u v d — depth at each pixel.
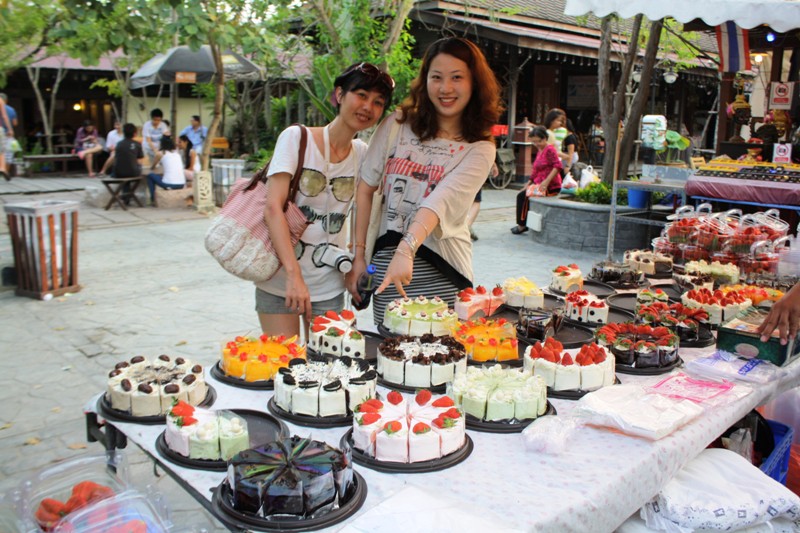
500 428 2.06
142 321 5.88
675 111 20.38
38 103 19.20
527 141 15.95
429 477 1.78
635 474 1.86
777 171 6.35
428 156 2.90
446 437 1.87
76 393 4.38
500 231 10.64
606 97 9.81
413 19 13.59
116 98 20.66
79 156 17.69
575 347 2.76
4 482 3.25
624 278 3.96
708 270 3.98
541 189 9.99
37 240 6.41
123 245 9.15
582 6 6.12
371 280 3.02
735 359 2.60
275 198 2.85
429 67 2.80
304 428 2.05
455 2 13.72
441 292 3.13
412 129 2.92
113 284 7.13
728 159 7.46
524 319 2.89
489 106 2.82
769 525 2.16
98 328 5.67
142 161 14.11
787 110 8.75
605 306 3.12
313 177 2.90
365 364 2.34
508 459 1.89
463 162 2.85
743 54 8.12
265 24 9.65
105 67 18.20
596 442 2.01
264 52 9.54
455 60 2.71
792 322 2.49
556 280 3.81
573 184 10.16
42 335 5.49
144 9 7.59
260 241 2.91
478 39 14.71
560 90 18.30
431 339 2.58
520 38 13.66
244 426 1.90
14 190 14.57
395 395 2.09
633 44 9.34
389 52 9.36
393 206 2.98
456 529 1.48
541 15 15.84
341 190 3.02
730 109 9.16
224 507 1.62
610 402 2.17
